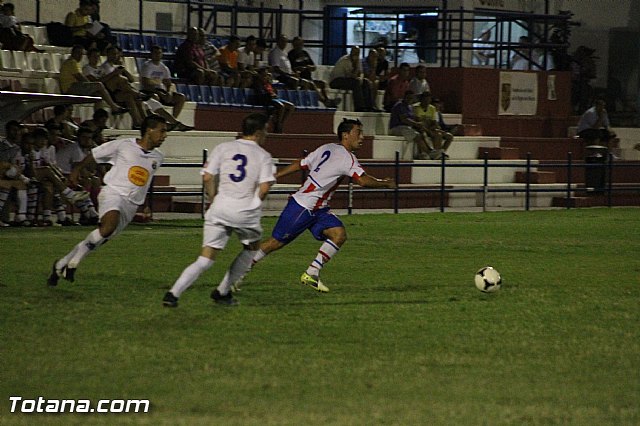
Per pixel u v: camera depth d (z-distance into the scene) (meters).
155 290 22.84
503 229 40.12
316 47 63.88
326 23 63.59
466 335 18.84
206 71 51.78
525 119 63.69
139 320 19.52
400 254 31.05
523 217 46.38
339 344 17.91
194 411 13.93
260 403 14.30
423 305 21.83
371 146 53.06
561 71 65.81
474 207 52.53
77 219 38.84
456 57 65.50
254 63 54.94
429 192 51.12
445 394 14.91
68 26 49.75
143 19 59.44
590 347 18.08
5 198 35.91
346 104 58.12
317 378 15.62
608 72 73.38
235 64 53.59
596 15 72.56
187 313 20.27
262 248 23.31
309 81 55.78
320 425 13.35
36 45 49.09
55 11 55.44
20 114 36.94
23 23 51.97
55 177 36.50
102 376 15.61
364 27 61.44
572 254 32.03
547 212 49.84
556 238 37.03
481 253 31.77
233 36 53.47
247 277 25.23
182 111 49.50
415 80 58.38
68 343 17.61
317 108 54.78
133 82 48.19
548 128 64.69
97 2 51.38
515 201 54.59
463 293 23.53
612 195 55.66
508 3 68.50
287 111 51.94
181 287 20.17
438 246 33.56
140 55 54.78
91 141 38.47
